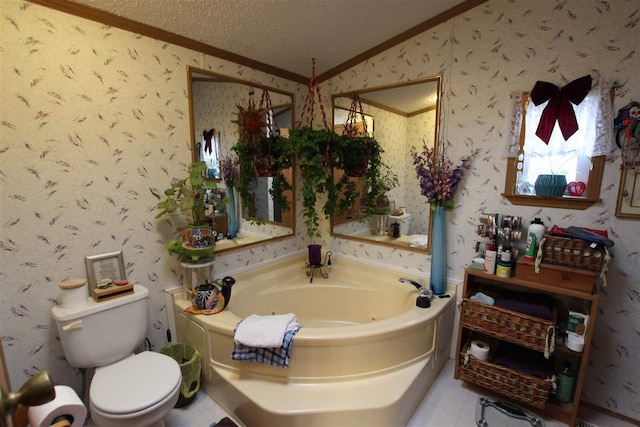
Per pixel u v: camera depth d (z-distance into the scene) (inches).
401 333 67.2
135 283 72.4
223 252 87.8
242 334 63.4
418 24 80.7
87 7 59.4
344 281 99.4
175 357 74.7
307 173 89.4
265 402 60.2
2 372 22.8
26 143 56.0
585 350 60.6
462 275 83.3
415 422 67.1
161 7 63.0
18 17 53.2
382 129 91.7
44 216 59.1
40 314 60.1
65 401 40.3
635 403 65.5
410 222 90.4
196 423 66.9
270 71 93.7
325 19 74.0
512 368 67.7
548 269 63.0
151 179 72.6
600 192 63.5
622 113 60.1
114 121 65.7
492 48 72.5
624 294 63.6
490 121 74.5
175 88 74.2
